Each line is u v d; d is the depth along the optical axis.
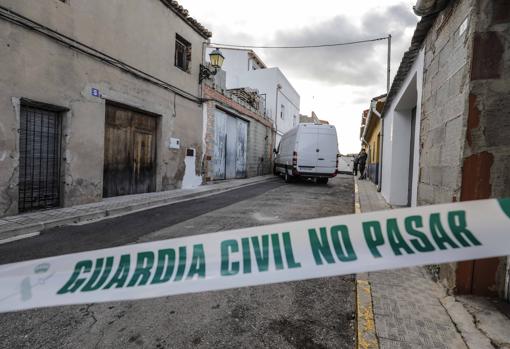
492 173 2.48
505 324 2.16
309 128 13.95
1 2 5.10
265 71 22.97
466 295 2.55
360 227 1.86
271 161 21.42
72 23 6.37
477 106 2.51
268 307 2.66
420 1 3.17
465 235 1.76
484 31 2.47
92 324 2.34
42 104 5.89
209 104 12.05
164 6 9.33
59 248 4.05
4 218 5.24
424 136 4.00
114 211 6.43
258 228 1.99
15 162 5.43
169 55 9.70
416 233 1.81
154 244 2.04
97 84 7.04
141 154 8.95
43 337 2.17
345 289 3.05
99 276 1.83
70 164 6.48
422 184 4.03
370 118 12.73
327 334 2.26
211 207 7.41
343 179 18.88
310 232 1.89
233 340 2.16
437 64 3.46
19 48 5.41
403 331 2.14
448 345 1.97
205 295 2.87
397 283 2.94
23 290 1.75
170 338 2.18
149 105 8.86
